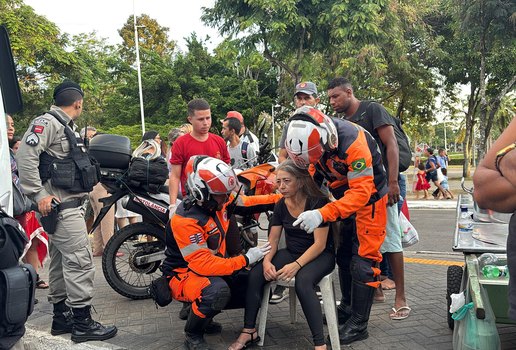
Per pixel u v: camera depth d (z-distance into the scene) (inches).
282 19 577.3
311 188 132.7
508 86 701.9
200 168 127.7
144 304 181.6
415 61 826.8
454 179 1046.4
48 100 801.6
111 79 1111.0
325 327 150.5
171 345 140.8
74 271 142.3
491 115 840.9
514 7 549.0
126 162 182.1
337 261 151.9
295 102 201.8
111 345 140.3
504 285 106.3
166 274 140.9
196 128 176.1
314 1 572.1
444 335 142.6
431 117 1027.3
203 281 130.6
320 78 701.9
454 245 120.8
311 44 621.6
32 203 145.4
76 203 142.4
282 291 182.2
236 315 168.6
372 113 157.8
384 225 135.5
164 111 1001.5
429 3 832.3
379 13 629.0
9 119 183.6
